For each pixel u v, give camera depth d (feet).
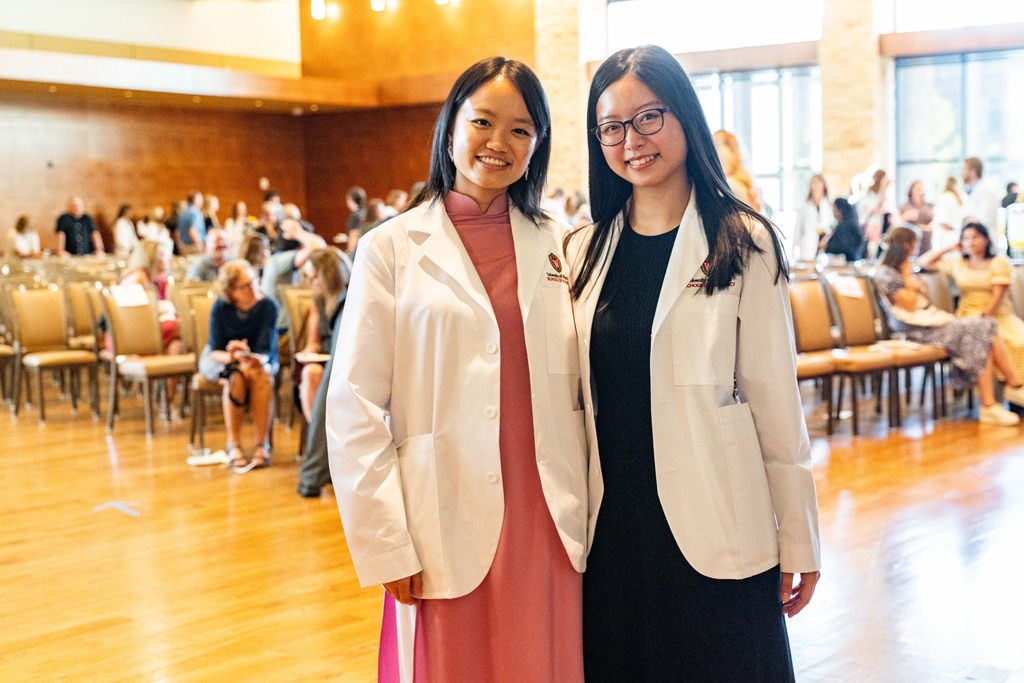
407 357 6.21
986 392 21.17
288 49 60.44
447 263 6.19
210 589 12.43
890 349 20.92
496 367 6.11
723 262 6.07
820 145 47.98
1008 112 44.45
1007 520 14.24
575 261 6.79
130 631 11.11
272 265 24.58
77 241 49.08
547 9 50.70
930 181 46.55
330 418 6.16
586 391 6.42
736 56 47.85
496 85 6.09
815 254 32.22
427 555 6.08
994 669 9.56
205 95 50.29
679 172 6.48
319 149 61.87
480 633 6.16
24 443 21.63
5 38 48.03
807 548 6.20
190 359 22.68
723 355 6.12
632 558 6.34
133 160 54.75
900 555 12.87
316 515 15.75
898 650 10.05
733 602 6.17
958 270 22.33
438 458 6.12
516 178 6.26
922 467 17.42
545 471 6.16
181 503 16.58
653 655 6.32
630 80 6.21
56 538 14.73
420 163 58.18
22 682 9.86
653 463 6.29
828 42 45.42
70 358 24.26
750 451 6.17
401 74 57.93
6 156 49.65
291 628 11.10
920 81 46.21
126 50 52.70
